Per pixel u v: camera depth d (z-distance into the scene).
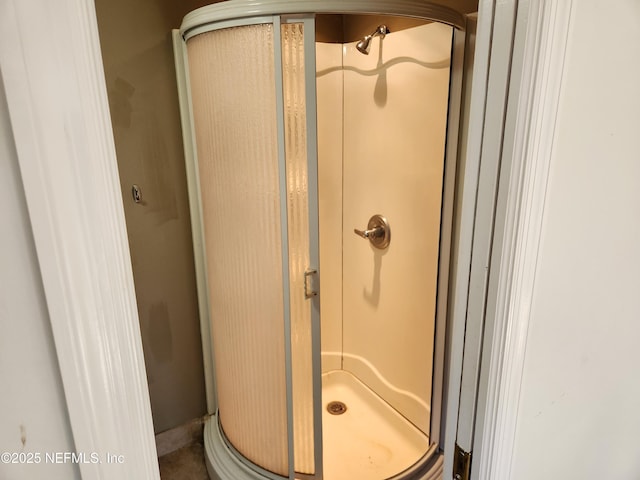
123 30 1.60
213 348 1.95
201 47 1.44
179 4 1.70
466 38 1.48
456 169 1.60
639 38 0.75
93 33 0.42
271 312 1.52
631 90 0.78
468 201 0.76
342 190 2.31
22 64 0.38
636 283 0.99
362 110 2.06
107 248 0.46
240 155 1.43
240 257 1.54
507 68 0.65
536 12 0.60
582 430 1.02
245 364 1.66
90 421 0.49
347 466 1.90
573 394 0.94
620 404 1.11
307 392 1.60
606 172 0.80
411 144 1.79
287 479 1.67
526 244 0.70
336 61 2.13
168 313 1.94
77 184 0.43
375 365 2.27
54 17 0.39
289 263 1.45
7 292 0.42
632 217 0.90
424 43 1.63
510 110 0.66
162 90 1.73
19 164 0.40
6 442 0.44
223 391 1.85
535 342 0.80
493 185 0.71
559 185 0.72
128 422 0.52
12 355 0.43
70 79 0.41
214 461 1.85
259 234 1.47
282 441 1.65
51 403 0.47
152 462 0.56
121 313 0.48
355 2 1.26
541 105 0.64
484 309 0.76
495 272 0.73
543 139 0.66
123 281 0.48
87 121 0.42
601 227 0.84
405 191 1.87
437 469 1.81
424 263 1.81
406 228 1.89
